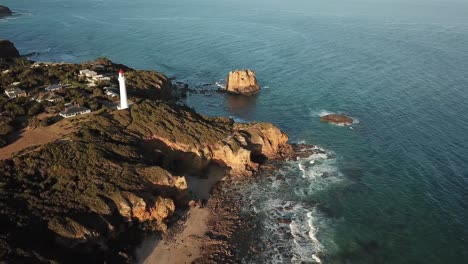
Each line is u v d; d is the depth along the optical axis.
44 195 62.38
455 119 111.25
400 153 95.44
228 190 82.44
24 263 50.50
